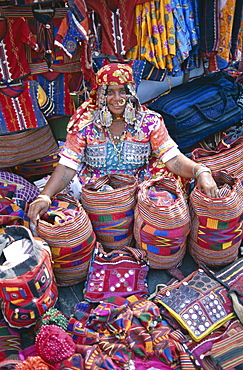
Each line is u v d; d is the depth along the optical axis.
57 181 2.47
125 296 2.20
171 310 2.04
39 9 2.65
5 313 1.92
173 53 3.39
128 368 1.80
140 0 3.10
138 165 2.66
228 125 3.44
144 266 2.32
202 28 3.60
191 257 2.57
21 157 2.98
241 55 4.11
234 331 1.97
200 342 1.92
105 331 1.97
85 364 1.75
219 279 2.21
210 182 2.29
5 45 2.67
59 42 2.76
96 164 2.63
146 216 2.22
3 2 2.53
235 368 1.79
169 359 1.83
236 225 2.26
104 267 2.30
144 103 3.92
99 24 3.12
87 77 3.09
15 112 2.87
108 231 2.40
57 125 3.28
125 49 3.22
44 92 2.96
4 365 1.78
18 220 2.34
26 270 1.85
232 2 3.56
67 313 2.22
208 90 3.52
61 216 2.19
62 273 2.29
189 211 2.43
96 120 2.49
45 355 1.73
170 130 3.24
